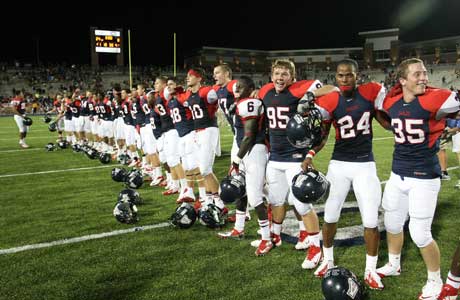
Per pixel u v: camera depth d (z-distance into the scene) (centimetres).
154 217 525
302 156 367
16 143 1350
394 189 317
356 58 4897
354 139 325
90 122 1204
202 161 526
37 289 336
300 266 370
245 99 380
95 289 334
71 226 493
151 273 361
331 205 336
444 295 285
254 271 362
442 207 544
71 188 695
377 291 323
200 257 394
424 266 366
